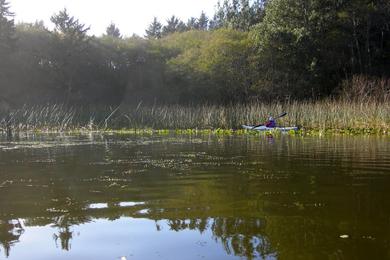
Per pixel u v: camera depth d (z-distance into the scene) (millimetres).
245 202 6289
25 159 11594
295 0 36688
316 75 35438
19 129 24938
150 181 8094
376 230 4906
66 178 8539
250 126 23156
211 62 35750
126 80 39812
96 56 40219
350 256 4172
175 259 4227
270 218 5445
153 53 41188
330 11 37250
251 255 4270
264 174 8656
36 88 37375
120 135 21359
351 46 38594
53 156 12227
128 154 12523
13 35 38188
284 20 37000
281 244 4531
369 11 37469
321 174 8547
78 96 37375
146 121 25984
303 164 9992
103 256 4340
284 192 6910
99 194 6988
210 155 12039
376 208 5828
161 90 37469
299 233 4859
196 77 36344
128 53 41000
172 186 7559
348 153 12055
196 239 4746
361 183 7555
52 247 4609
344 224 5148
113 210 5984
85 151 13477
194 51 38531
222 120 24703
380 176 8219
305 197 6535
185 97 36688
